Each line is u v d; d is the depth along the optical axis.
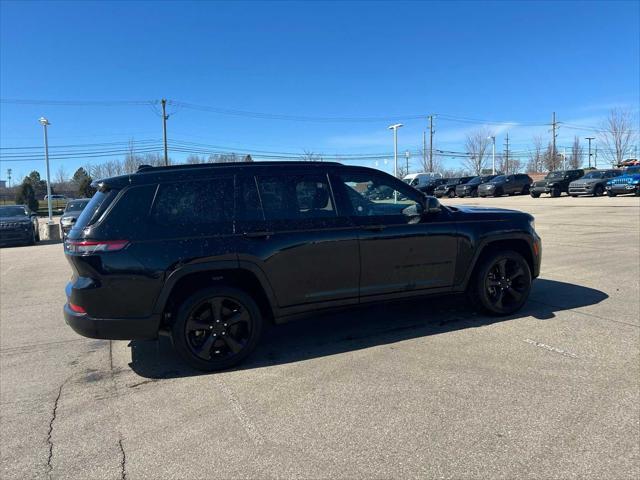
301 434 3.21
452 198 41.06
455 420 3.28
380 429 3.21
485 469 2.75
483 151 78.88
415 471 2.76
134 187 4.21
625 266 8.12
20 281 9.55
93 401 3.86
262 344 5.02
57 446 3.20
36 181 75.44
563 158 78.69
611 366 4.05
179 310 4.22
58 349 5.17
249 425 3.36
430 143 69.69
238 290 4.37
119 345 5.25
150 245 4.11
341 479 2.72
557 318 5.39
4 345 5.35
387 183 5.02
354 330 5.30
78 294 4.03
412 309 5.98
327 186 4.75
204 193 4.37
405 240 4.93
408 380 3.93
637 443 2.94
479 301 5.43
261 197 4.52
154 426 3.41
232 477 2.78
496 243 5.55
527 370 4.03
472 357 4.35
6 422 3.55
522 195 37.47
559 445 2.95
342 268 4.69
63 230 19.27
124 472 2.88
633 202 23.20
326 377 4.09
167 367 4.53
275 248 4.41
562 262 8.71
